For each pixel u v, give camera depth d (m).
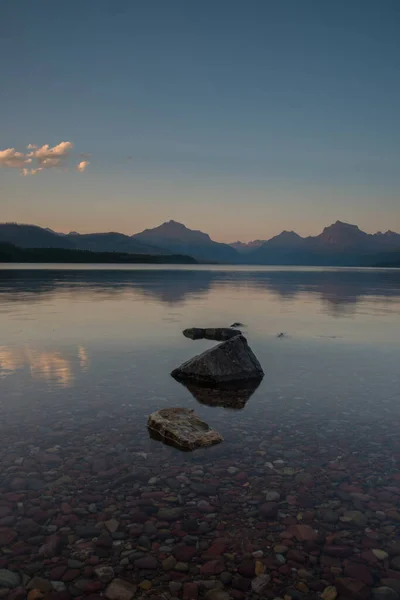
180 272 143.75
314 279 102.75
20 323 23.03
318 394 11.12
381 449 7.64
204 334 19.80
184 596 4.24
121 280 79.38
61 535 5.14
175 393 11.09
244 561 4.75
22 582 4.38
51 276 93.62
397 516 5.60
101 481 6.43
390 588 4.38
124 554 4.84
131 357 15.23
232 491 6.20
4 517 5.47
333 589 4.36
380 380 12.52
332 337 20.20
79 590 4.29
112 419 9.01
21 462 6.95
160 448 7.62
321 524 5.43
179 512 5.66
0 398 10.27
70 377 12.35
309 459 7.23
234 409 9.88
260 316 28.08
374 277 124.81
